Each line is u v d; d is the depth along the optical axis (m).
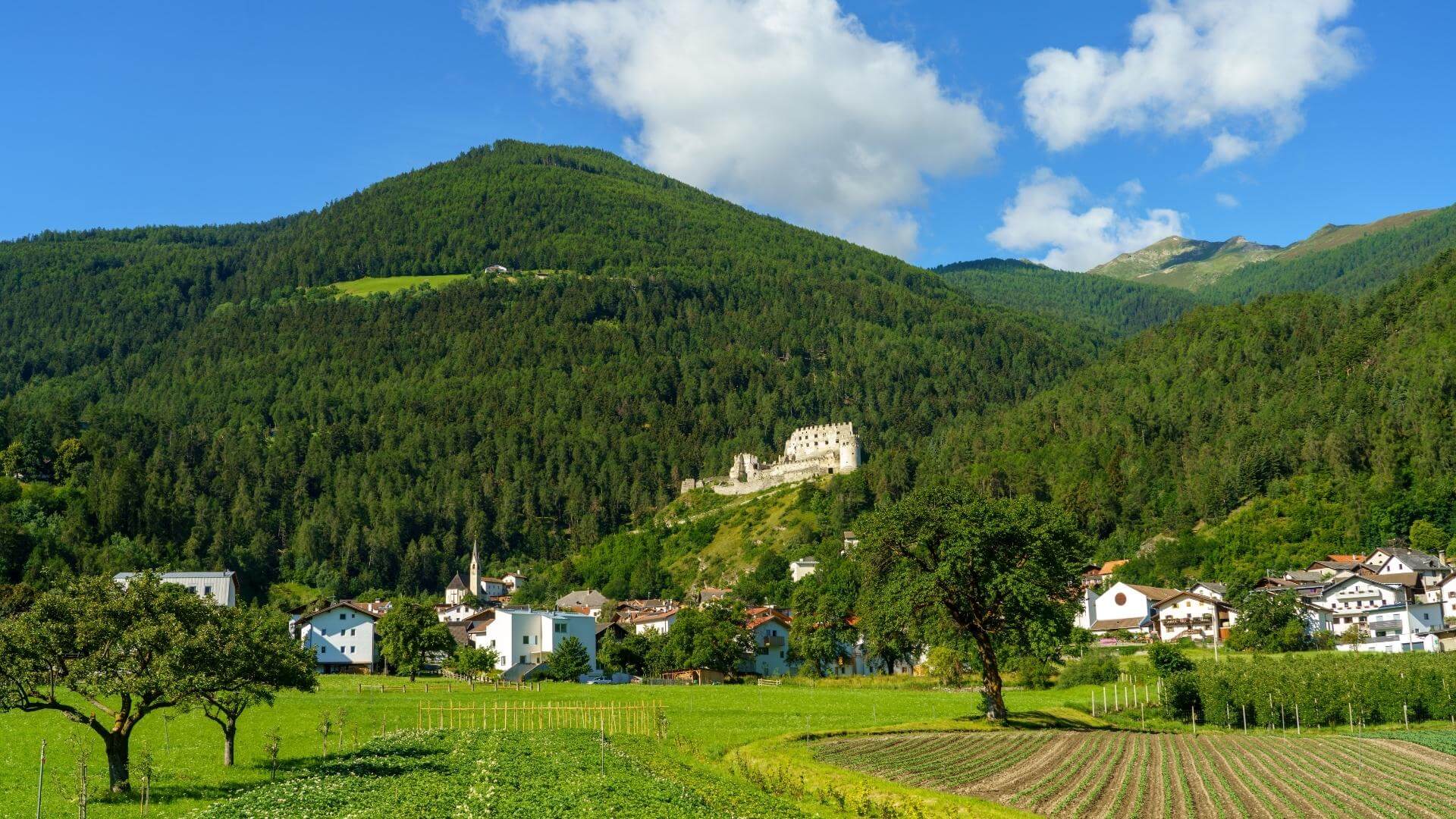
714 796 54.25
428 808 46.78
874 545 87.25
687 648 142.00
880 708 95.75
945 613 85.75
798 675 144.25
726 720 86.88
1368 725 89.12
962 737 75.81
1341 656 105.62
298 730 74.31
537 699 102.44
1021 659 118.38
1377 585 158.62
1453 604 159.50
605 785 53.88
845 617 148.50
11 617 50.88
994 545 83.38
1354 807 52.44
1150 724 91.06
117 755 50.34
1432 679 90.19
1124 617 169.50
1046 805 52.47
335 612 157.00
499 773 57.00
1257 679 91.44
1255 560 195.62
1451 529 192.50
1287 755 69.31
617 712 91.19
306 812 44.69
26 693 49.09
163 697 55.91
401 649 133.75
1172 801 53.69
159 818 45.59
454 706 93.75
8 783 51.84
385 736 73.12
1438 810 51.88
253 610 63.38
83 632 49.00
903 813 51.06
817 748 70.12
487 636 157.75
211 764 59.06
